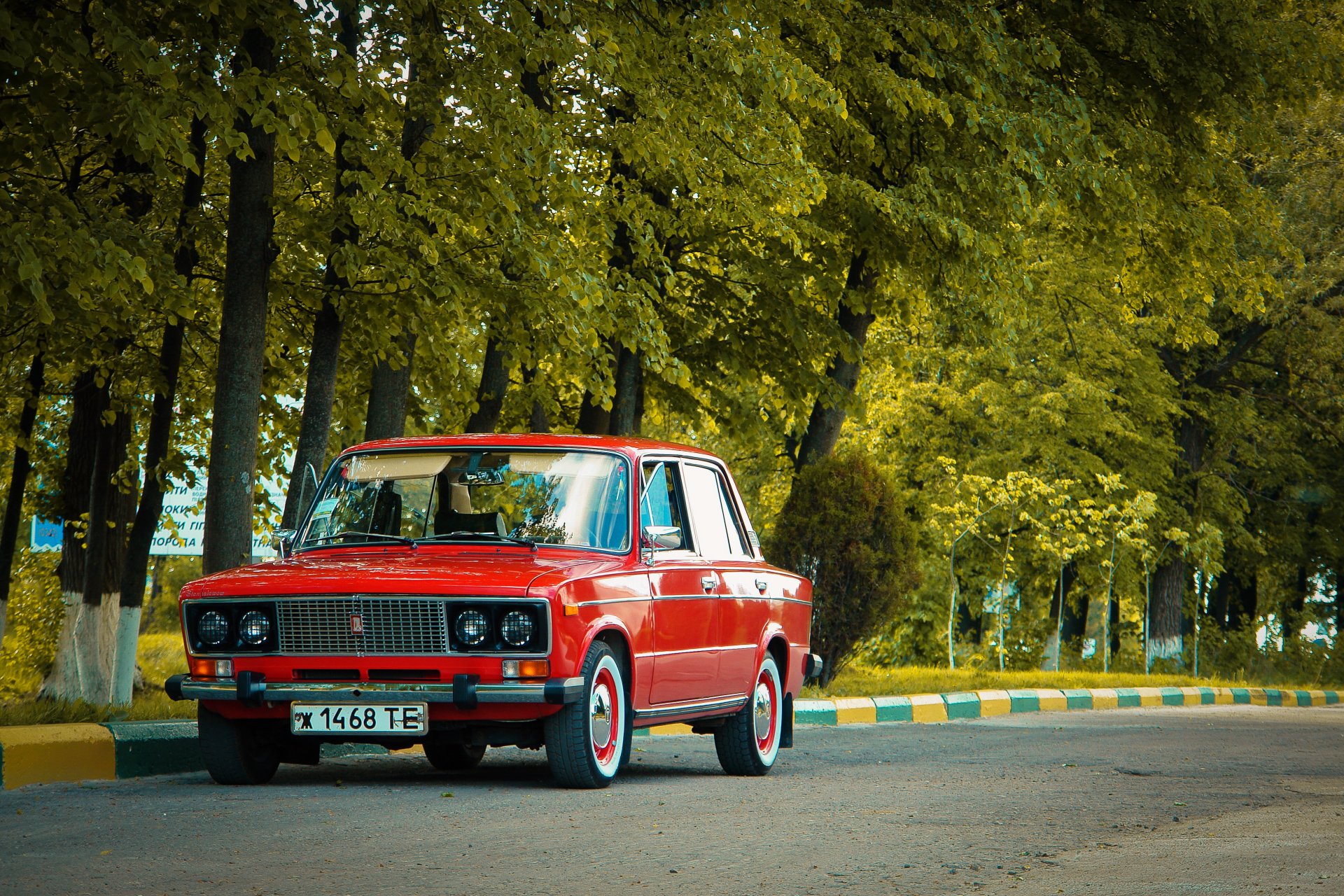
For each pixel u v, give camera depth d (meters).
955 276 19.02
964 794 8.45
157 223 15.64
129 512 18.95
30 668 22.17
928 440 36.81
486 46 11.96
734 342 20.09
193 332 18.42
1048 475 34.47
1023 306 20.38
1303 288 34.25
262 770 8.29
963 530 28.62
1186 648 38.03
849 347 19.98
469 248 13.14
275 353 18.61
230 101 10.35
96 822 6.54
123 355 16.05
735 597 9.54
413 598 7.58
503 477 8.73
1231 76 22.02
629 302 13.83
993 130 18.36
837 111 14.62
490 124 12.12
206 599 7.90
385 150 11.74
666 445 9.49
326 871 5.33
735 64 13.55
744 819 7.05
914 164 18.81
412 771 9.41
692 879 5.34
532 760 10.57
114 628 18.64
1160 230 22.72
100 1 10.18
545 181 13.11
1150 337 34.56
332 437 20.69
